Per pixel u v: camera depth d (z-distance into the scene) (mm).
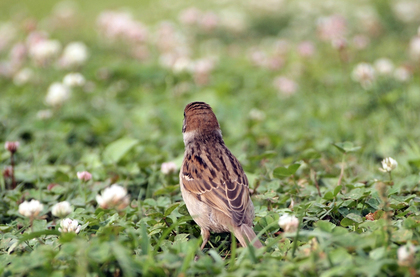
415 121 13094
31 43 17750
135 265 5262
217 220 7207
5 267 6012
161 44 20828
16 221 7906
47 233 5863
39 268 5363
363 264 5160
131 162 11055
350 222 6949
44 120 12953
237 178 7434
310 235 5902
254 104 16234
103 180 9891
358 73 14398
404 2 29688
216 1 33625
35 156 10750
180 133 13711
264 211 7824
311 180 9328
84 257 5230
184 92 16688
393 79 16000
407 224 6047
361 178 9875
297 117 14664
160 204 8297
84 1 42094
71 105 15773
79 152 12047
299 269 5164
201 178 7484
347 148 8695
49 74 19141
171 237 7012
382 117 13656
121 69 19500
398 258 5277
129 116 15266
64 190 9094
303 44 19688
